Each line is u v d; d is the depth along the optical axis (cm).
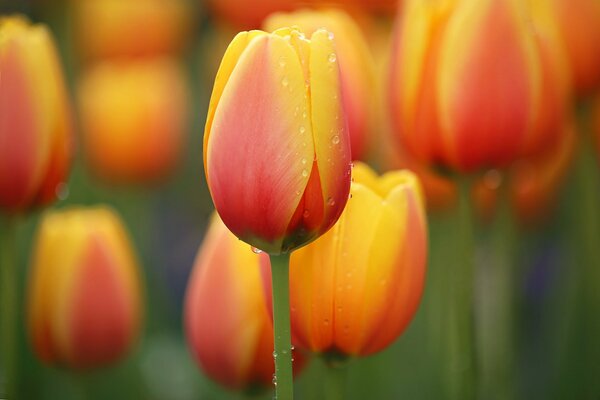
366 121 89
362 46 91
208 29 173
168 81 126
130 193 120
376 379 96
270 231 74
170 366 110
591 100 97
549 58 88
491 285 106
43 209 87
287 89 73
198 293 85
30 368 105
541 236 127
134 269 94
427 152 87
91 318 91
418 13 86
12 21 87
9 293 87
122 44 141
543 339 112
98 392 104
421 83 87
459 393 88
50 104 85
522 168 100
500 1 85
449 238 100
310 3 110
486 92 86
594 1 95
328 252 77
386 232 77
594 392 99
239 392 86
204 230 142
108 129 117
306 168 74
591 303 99
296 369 85
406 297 78
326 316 78
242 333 85
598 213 99
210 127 75
